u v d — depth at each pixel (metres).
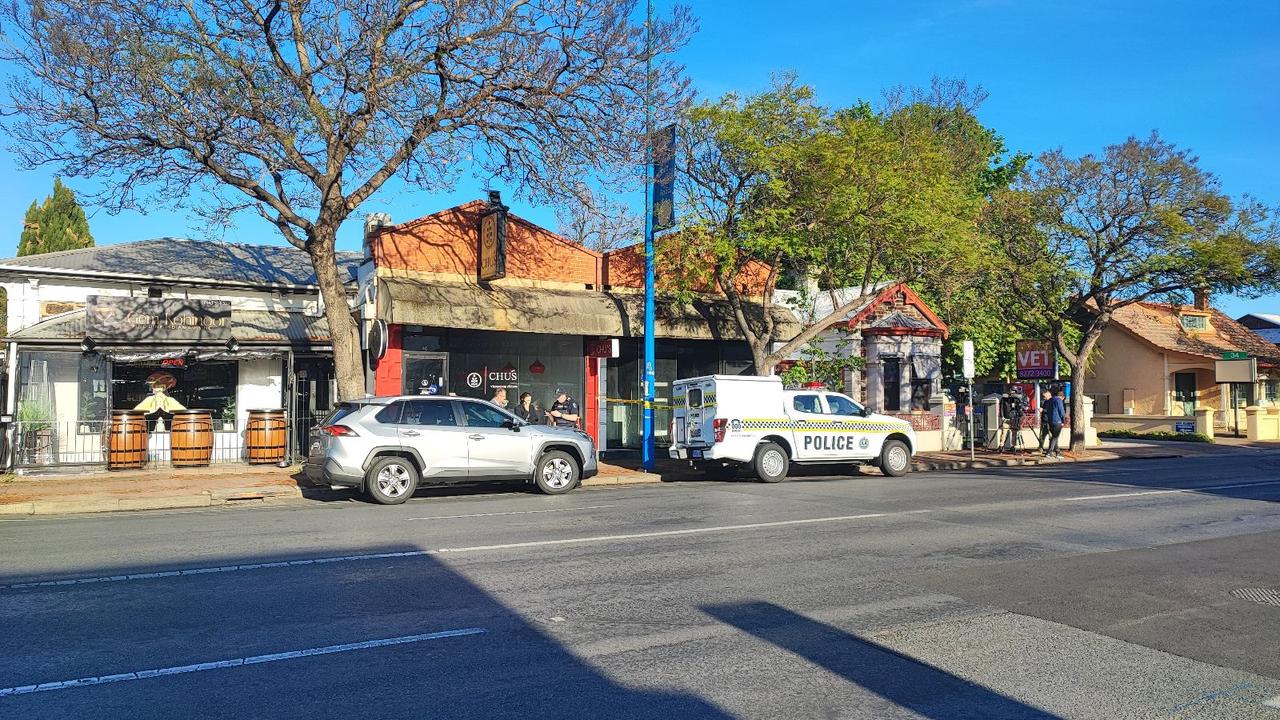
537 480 14.72
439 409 14.17
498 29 15.02
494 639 5.95
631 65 16.30
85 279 18.83
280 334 19.27
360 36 14.39
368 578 7.80
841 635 6.08
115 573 8.04
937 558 8.72
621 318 20.45
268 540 9.84
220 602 6.94
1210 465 21.36
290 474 16.95
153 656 5.56
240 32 14.55
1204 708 4.77
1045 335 27.16
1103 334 36.84
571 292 20.73
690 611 6.69
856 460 17.77
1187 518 11.47
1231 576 7.93
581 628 6.22
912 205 17.98
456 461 13.98
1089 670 5.37
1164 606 6.88
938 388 25.66
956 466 20.97
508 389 20.14
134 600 7.01
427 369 19.19
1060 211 23.83
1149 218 22.62
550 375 20.70
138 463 17.50
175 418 17.80
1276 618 6.56
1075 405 25.83
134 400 18.91
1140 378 35.59
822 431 17.39
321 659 5.51
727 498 13.95
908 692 4.98
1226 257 21.66
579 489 16.03
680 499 13.87
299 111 15.32
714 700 4.83
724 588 7.43
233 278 20.03
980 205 24.17
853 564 8.42
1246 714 4.68
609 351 20.83
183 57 14.61
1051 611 6.73
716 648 5.77
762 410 16.95
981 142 35.44
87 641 5.88
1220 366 33.12
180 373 19.38
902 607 6.83
